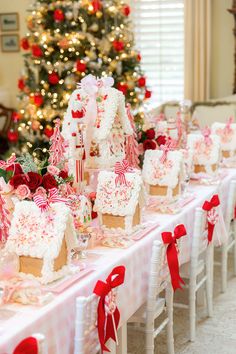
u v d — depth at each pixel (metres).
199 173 3.58
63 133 2.70
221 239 3.45
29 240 1.92
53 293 1.85
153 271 2.37
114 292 1.93
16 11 7.39
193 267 2.98
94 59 5.44
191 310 3.05
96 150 2.77
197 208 2.88
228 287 3.86
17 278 1.85
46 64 5.40
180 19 6.80
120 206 2.44
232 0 6.52
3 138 7.09
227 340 3.10
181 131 3.82
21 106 5.73
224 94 6.82
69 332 1.85
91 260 2.17
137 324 3.03
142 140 3.33
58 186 2.24
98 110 2.76
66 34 5.33
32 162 2.22
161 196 2.96
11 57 7.56
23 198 2.06
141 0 6.88
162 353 2.95
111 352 2.05
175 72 6.99
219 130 4.16
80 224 2.20
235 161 4.11
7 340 1.55
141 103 5.76
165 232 2.43
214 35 6.72
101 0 5.53
